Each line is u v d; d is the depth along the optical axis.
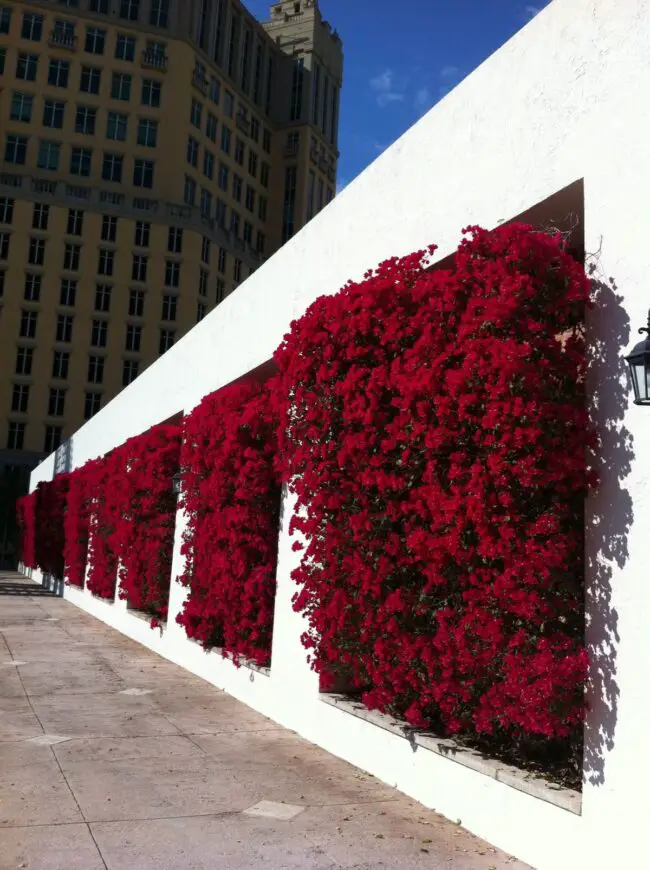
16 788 5.05
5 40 53.88
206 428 9.95
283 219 66.94
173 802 4.94
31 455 51.28
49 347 52.16
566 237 4.85
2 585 27.03
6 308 51.59
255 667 8.39
